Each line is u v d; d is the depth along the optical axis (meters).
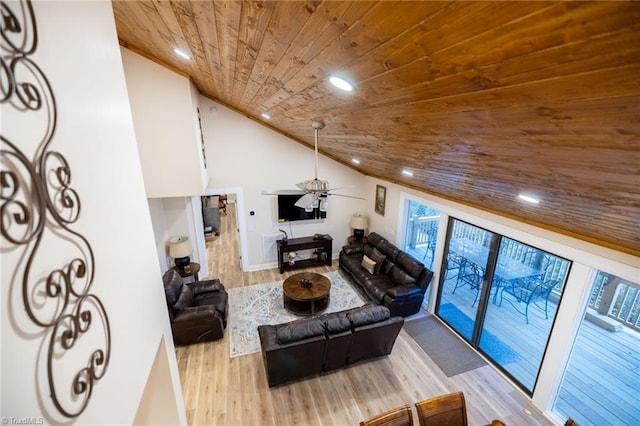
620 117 0.76
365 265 5.67
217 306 4.44
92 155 1.11
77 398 0.93
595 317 4.43
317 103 2.10
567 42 0.58
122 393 1.25
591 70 0.63
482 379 3.65
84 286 0.99
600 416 3.16
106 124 1.25
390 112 1.57
